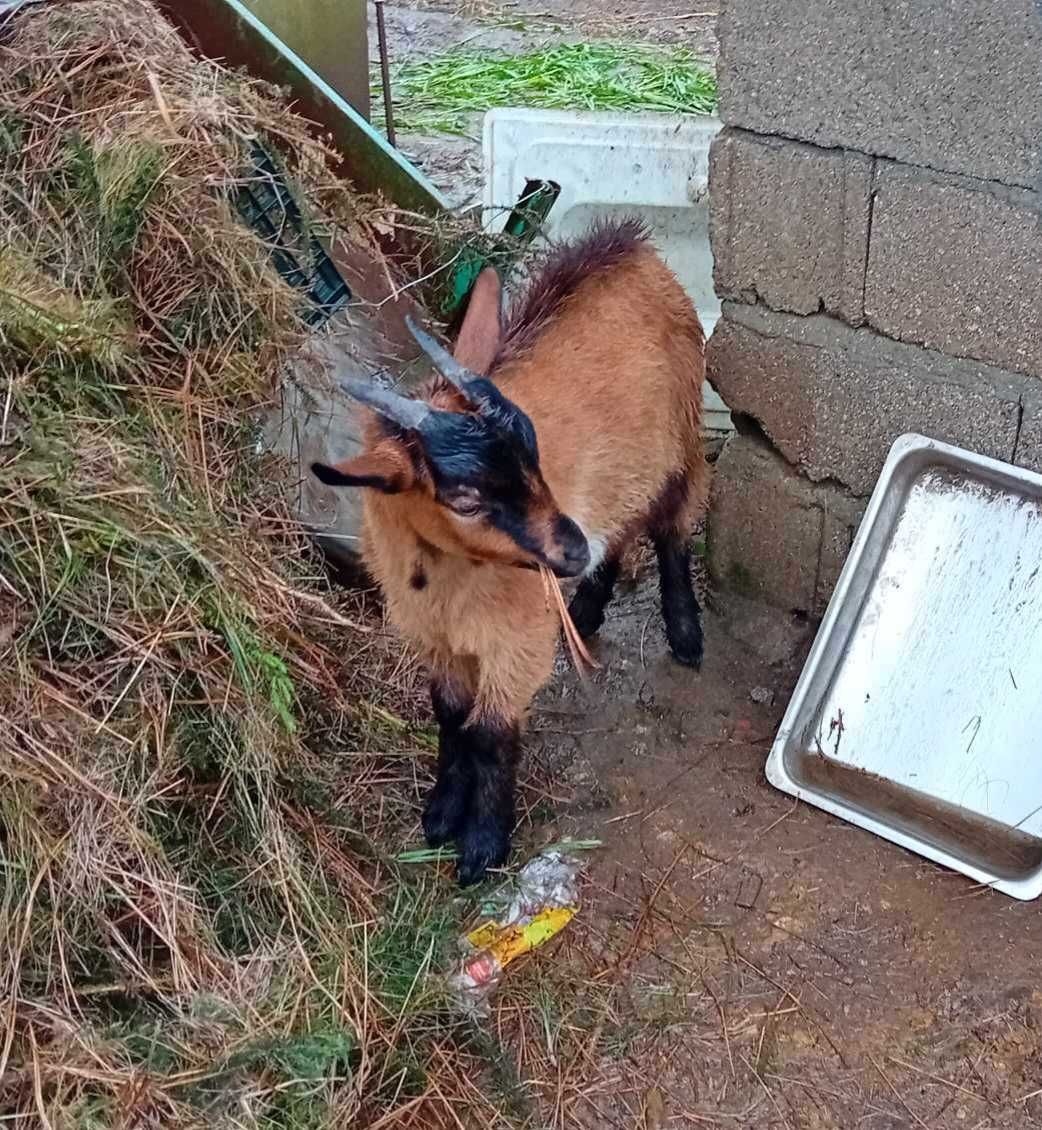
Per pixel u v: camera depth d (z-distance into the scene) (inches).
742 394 89.3
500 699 76.6
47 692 69.7
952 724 82.9
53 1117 63.4
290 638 80.5
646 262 82.7
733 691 90.2
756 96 82.3
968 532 84.0
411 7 185.5
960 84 76.4
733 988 75.2
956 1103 71.1
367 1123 68.7
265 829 73.2
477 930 76.5
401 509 70.9
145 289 80.3
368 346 88.3
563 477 76.5
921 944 76.8
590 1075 71.9
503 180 101.8
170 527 73.1
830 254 83.3
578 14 182.2
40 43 84.0
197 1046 66.1
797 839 82.0
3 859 67.1
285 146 86.6
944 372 82.8
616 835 82.1
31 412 73.1
